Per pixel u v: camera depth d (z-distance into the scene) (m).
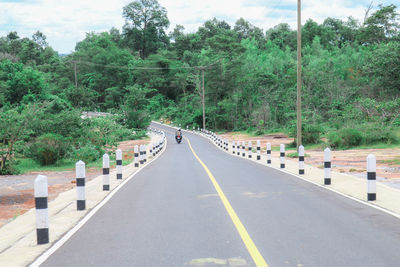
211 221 7.15
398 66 43.34
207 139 59.41
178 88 125.25
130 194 10.66
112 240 6.06
